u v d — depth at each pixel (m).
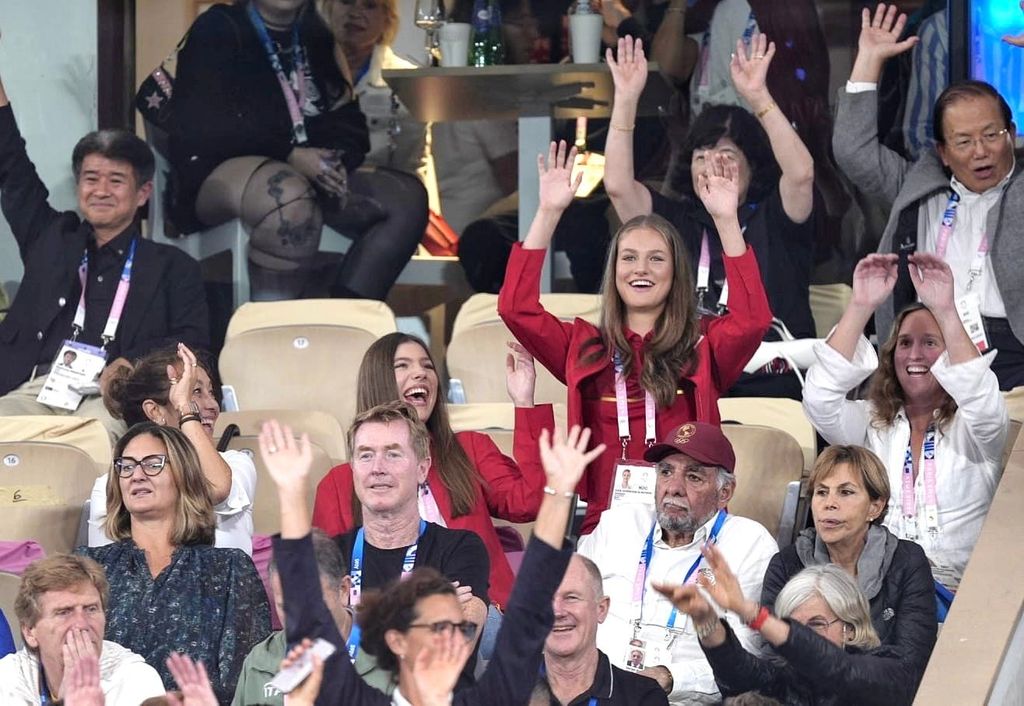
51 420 24.56
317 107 32.56
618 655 19.33
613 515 20.00
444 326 32.34
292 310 28.50
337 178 32.56
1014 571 17.92
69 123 32.75
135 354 28.17
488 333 27.33
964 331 20.83
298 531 14.20
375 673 15.24
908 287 25.78
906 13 30.06
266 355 27.28
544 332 20.98
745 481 22.34
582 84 30.67
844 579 17.89
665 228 20.88
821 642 16.59
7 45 32.81
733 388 26.08
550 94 31.09
